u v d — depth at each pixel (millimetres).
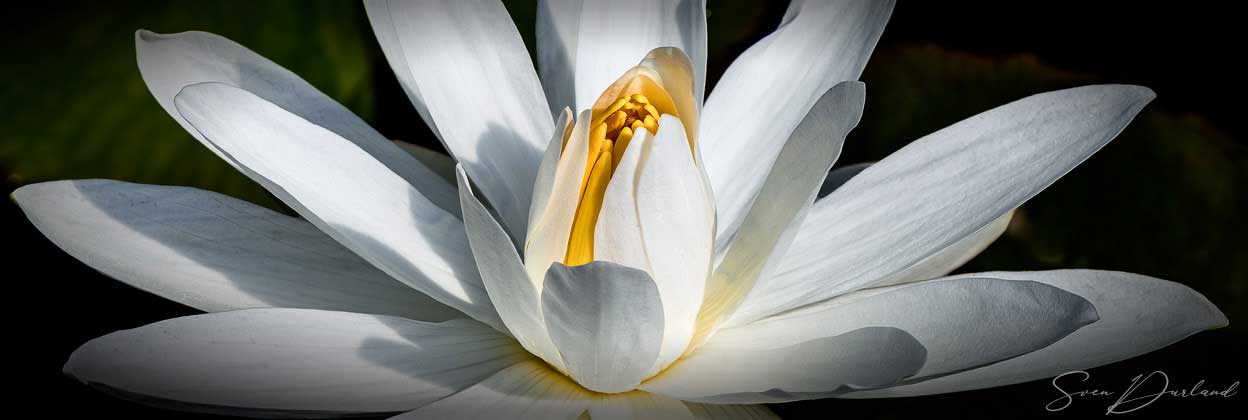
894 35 413
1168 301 342
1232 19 398
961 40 410
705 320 339
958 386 329
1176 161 379
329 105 371
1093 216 376
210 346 326
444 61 367
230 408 322
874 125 393
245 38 388
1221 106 394
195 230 350
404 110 399
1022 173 349
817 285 347
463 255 347
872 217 354
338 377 329
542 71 386
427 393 331
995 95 392
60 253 370
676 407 332
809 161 328
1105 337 339
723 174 370
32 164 367
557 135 326
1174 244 371
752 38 409
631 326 319
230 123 337
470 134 365
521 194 364
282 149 341
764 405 342
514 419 325
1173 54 399
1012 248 376
